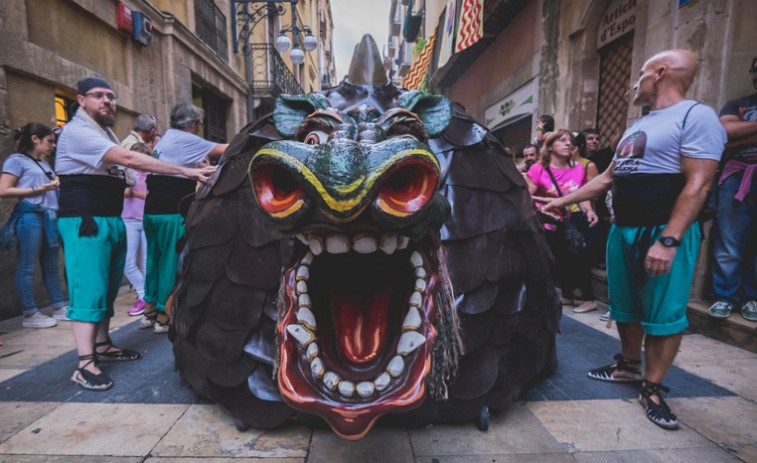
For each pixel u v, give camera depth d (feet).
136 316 13.11
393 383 3.49
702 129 6.22
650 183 6.73
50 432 6.23
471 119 7.55
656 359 6.72
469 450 5.74
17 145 13.66
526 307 6.81
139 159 7.86
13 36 13.57
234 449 5.76
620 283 7.57
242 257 6.46
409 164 2.82
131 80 20.90
